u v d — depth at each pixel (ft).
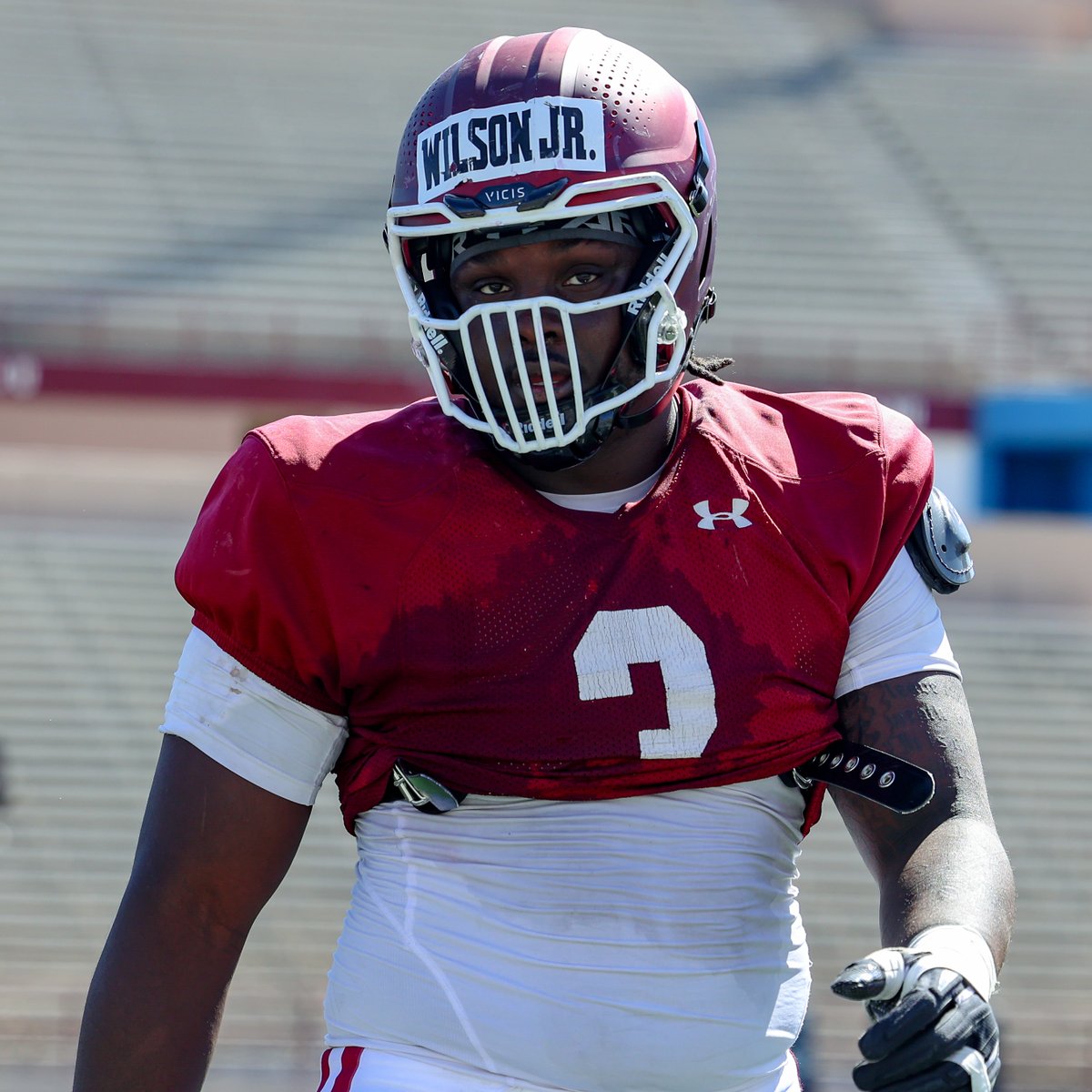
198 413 150.10
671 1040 17.13
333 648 17.98
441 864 17.69
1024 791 113.50
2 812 103.60
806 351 159.43
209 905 18.16
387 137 180.75
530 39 18.40
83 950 94.73
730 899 17.67
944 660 19.13
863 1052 15.48
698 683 17.57
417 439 18.72
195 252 160.25
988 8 221.05
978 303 168.35
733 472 18.43
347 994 17.97
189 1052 18.10
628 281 18.03
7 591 123.95
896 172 187.83
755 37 212.43
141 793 106.42
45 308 150.10
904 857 18.22
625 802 17.58
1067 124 199.31
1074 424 156.56
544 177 17.47
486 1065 17.15
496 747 17.49
